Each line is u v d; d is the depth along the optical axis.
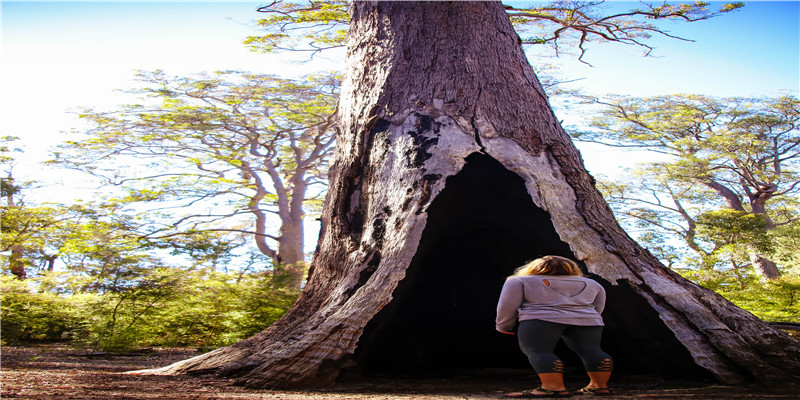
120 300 10.75
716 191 35.66
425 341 6.76
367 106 6.17
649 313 4.61
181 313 11.04
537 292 3.71
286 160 30.70
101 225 21.98
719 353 4.25
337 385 4.53
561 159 5.67
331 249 5.91
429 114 5.77
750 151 32.62
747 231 26.67
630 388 4.16
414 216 5.09
